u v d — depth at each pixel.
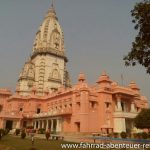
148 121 45.28
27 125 67.12
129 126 56.69
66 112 53.00
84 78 57.31
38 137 45.88
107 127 50.00
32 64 88.69
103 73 56.84
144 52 16.14
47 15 98.25
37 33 95.31
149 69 16.28
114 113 54.44
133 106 59.34
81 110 50.16
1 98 75.81
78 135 47.00
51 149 24.78
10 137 41.56
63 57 92.88
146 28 15.56
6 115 63.38
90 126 49.75
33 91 74.56
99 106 53.12
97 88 55.91
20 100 71.75
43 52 88.00
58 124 55.97
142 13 15.38
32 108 69.56
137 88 64.44
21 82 85.88
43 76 85.31
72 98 55.06
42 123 63.06
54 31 93.69
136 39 16.39
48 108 68.75
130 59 16.78
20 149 24.58
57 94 63.78
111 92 55.75
